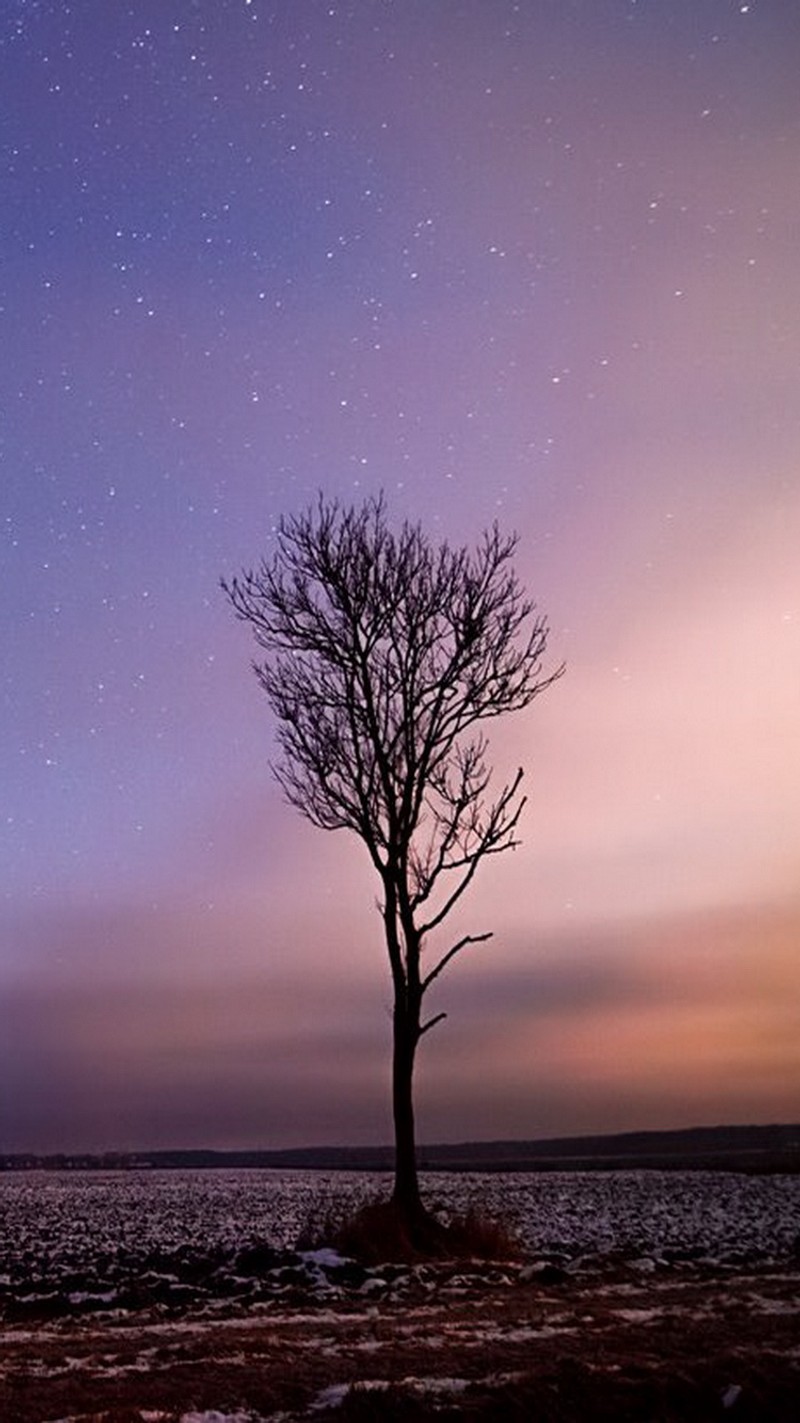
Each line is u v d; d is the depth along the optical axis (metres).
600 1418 10.63
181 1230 40.06
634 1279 21.84
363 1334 14.91
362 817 28.19
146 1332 15.31
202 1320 16.53
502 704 28.69
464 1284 20.83
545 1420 10.41
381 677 28.59
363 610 28.72
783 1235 36.00
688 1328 15.20
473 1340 14.40
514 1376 11.77
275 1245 32.22
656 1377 11.55
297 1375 12.07
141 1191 79.06
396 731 28.38
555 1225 39.84
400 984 27.72
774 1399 11.09
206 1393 11.21
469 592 28.95
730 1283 21.20
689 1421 10.66
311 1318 16.53
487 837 28.34
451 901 28.00
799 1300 18.42
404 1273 22.22
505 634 28.86
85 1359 13.16
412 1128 27.00
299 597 29.00
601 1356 13.07
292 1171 144.75
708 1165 118.94
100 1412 10.41
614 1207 50.88
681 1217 44.75
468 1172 118.25
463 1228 26.28
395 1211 25.69
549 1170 118.88
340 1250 24.52
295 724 28.69
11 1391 11.30
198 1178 113.06
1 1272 24.69
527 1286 20.72
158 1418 9.99
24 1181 106.81
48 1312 17.80
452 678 28.56
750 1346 13.74
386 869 28.03
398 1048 27.47
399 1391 10.79
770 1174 95.75
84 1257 28.95
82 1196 71.50
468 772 28.48
